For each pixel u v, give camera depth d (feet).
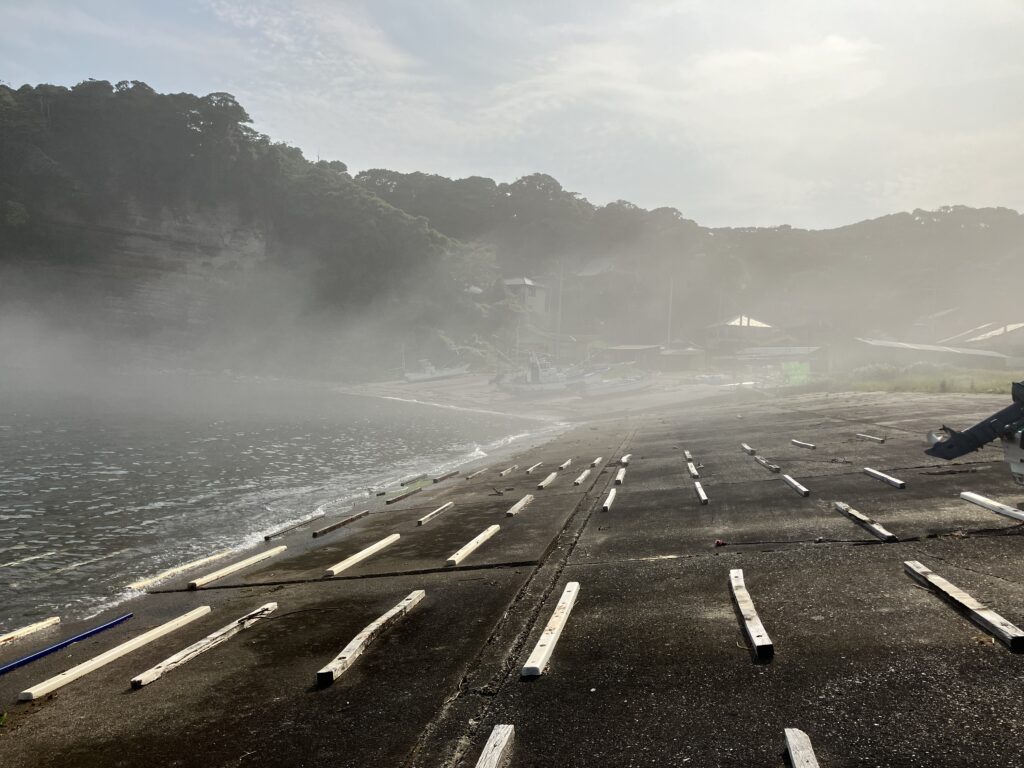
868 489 31.01
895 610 16.46
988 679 12.70
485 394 198.49
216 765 12.92
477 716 13.74
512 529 32.94
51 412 137.18
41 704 16.81
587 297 393.91
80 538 40.52
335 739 13.42
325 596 24.26
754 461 45.29
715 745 11.74
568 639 17.25
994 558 19.03
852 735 11.53
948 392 85.76
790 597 18.30
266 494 55.21
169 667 18.04
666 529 28.73
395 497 50.67
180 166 315.58
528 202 515.09
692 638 16.35
